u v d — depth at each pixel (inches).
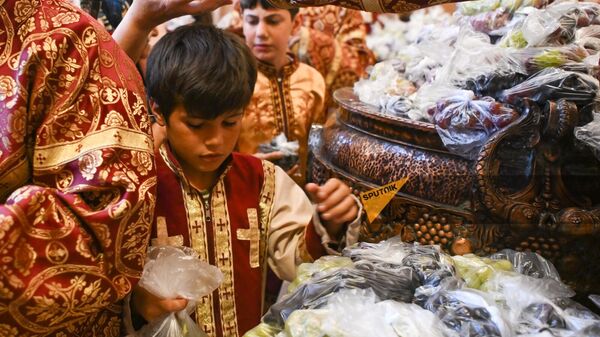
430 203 42.0
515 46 45.3
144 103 33.2
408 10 33.6
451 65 46.7
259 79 74.5
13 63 30.5
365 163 46.1
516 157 39.2
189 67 37.6
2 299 27.9
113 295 30.9
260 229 43.3
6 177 30.2
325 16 97.5
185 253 38.5
